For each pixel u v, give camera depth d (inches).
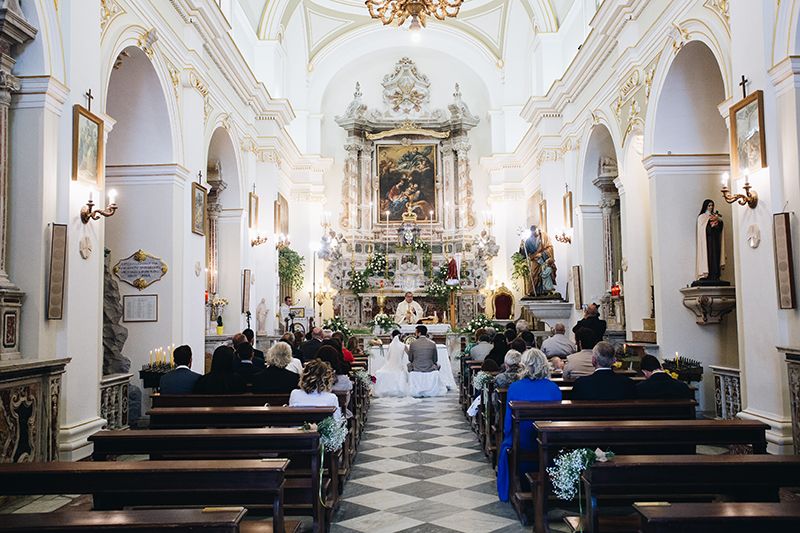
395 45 860.0
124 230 386.6
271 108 626.2
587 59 506.3
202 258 437.4
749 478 145.1
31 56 248.8
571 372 287.4
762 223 267.9
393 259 836.0
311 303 821.2
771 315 262.1
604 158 555.5
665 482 145.2
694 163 390.9
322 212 837.2
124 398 332.5
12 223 245.4
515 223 818.2
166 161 389.4
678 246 388.8
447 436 356.8
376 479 265.1
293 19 803.4
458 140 858.8
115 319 379.6
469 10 820.0
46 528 104.6
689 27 344.5
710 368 367.6
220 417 211.5
